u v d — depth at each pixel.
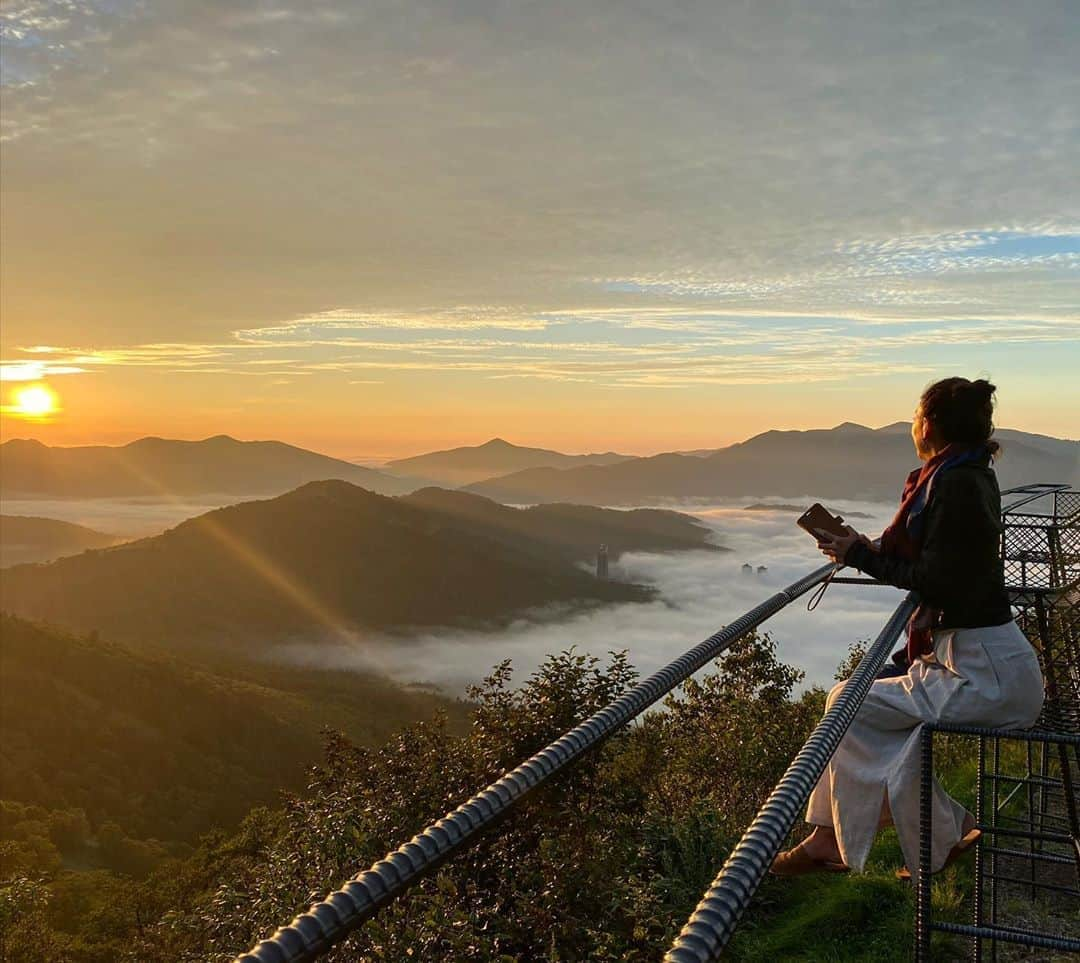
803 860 3.29
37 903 40.94
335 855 8.59
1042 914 5.75
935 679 3.18
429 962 5.86
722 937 1.04
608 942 6.63
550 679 9.57
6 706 161.12
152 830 132.88
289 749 166.50
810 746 1.65
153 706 171.25
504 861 7.27
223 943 8.59
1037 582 4.38
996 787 5.09
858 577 3.92
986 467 3.18
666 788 11.84
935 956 5.71
